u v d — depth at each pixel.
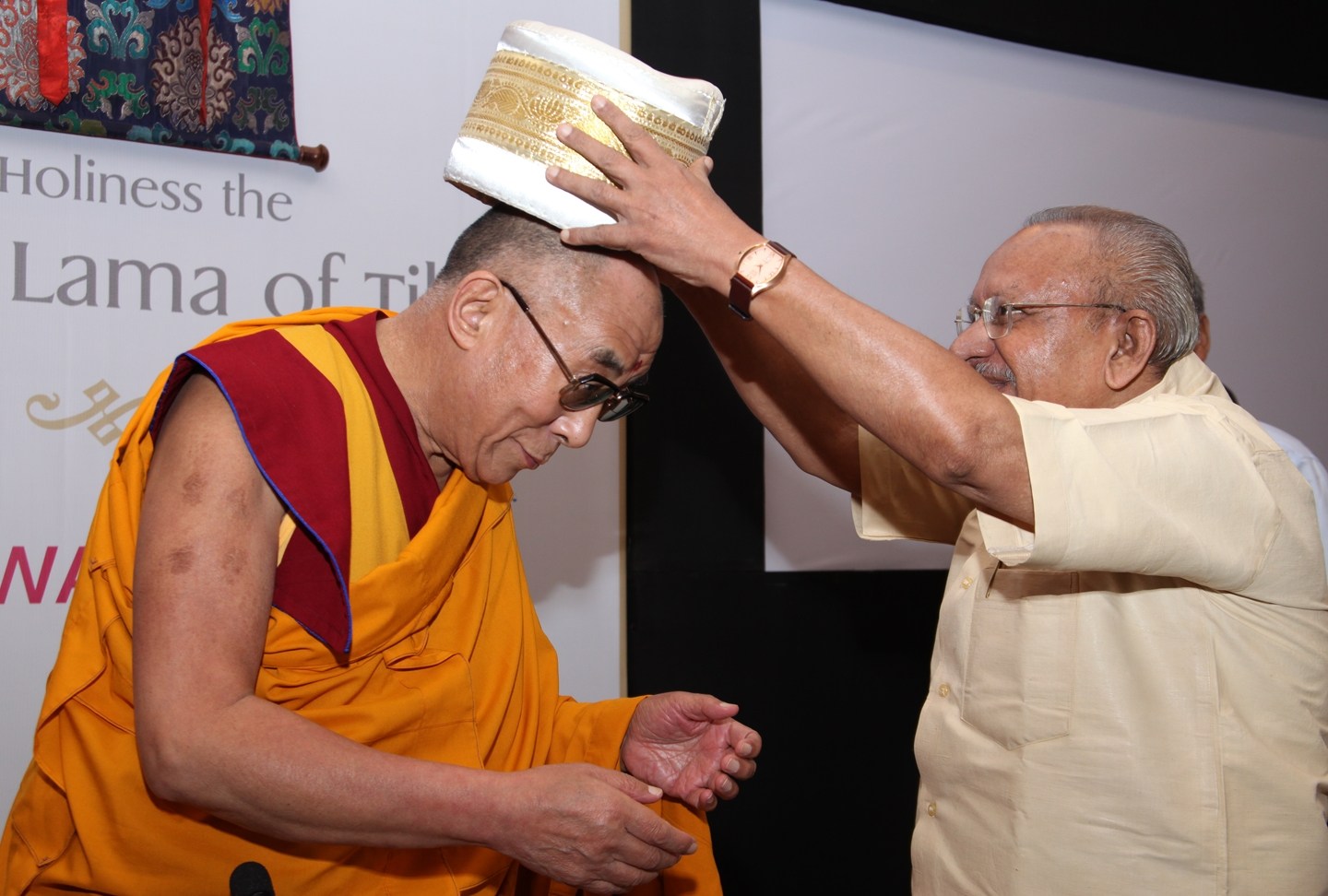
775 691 2.48
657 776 1.36
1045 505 1.01
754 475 2.47
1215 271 3.05
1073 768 1.16
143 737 0.93
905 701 2.62
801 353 1.07
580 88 1.09
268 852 1.08
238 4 2.00
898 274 2.64
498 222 1.16
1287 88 3.12
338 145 2.10
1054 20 2.80
